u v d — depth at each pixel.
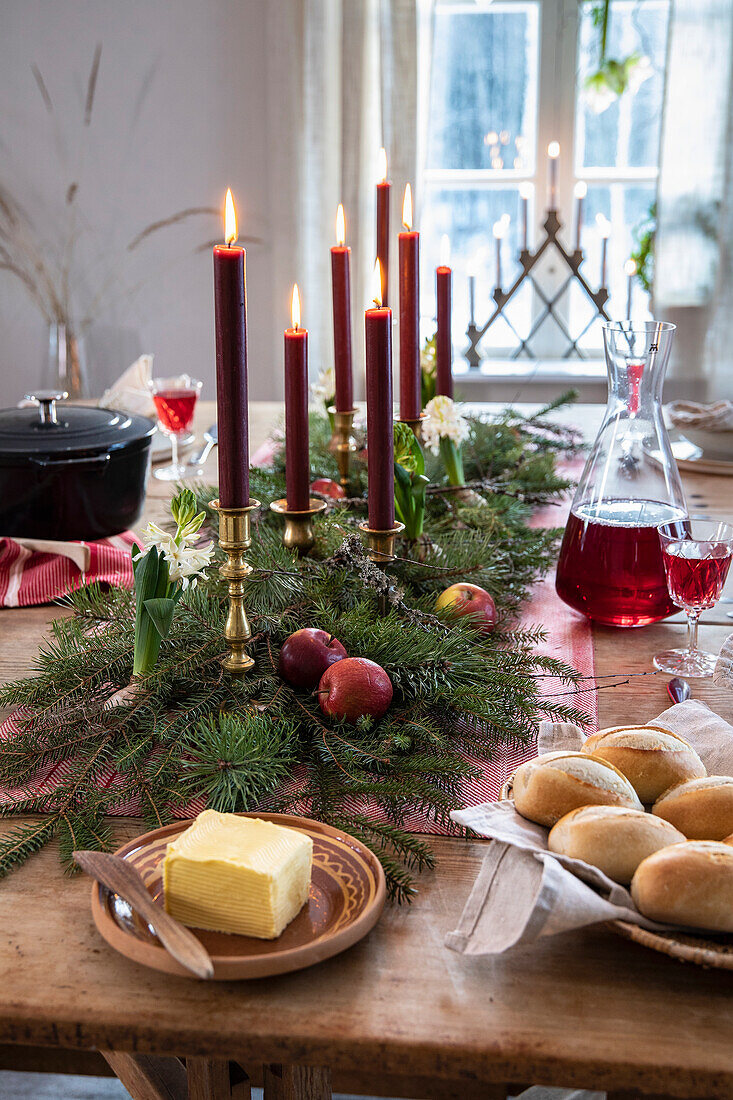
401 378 1.22
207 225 3.11
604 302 2.94
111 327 3.22
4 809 0.69
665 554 0.90
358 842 0.61
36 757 0.75
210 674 0.81
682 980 0.54
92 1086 1.55
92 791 0.70
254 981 0.54
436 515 1.27
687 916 0.51
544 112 3.03
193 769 0.72
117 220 3.13
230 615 0.80
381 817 0.70
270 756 0.71
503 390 3.06
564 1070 0.49
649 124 3.01
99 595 0.96
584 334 3.17
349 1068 0.50
